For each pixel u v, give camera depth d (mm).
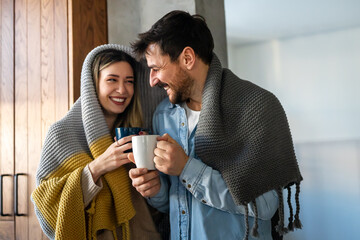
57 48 1544
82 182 1025
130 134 1024
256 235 919
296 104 6543
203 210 987
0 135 1705
